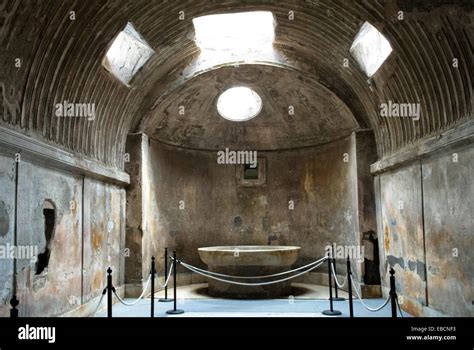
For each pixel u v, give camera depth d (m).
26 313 6.42
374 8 7.80
